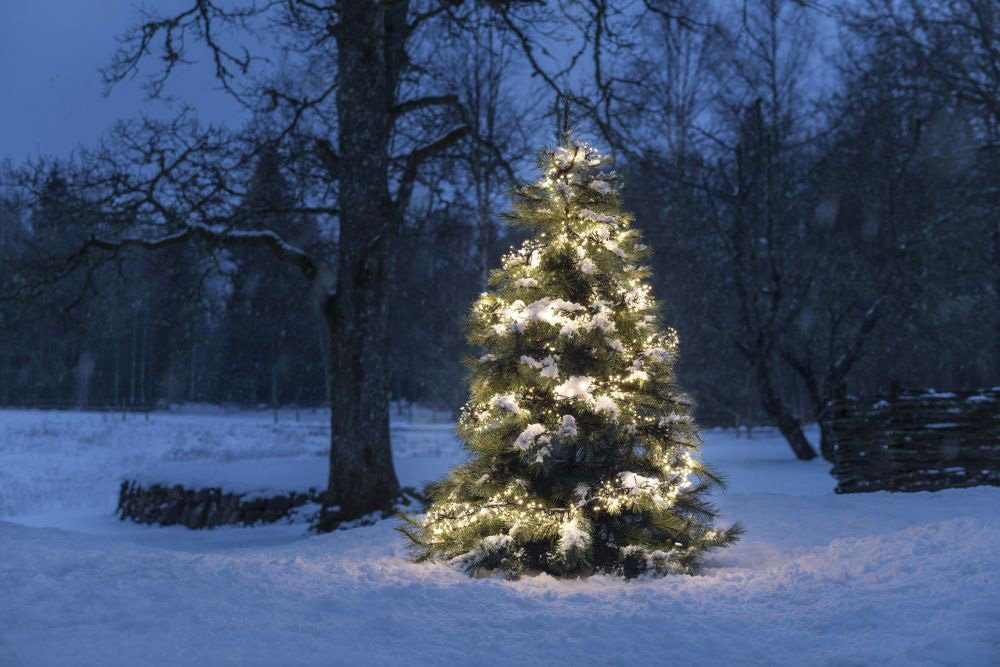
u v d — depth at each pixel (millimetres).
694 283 28078
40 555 6898
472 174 16406
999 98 23000
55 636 4492
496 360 7816
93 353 63219
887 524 9383
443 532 7562
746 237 24766
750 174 26484
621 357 7773
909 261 23859
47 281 15883
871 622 5062
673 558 7273
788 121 25672
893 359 29578
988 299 25609
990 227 24547
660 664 4418
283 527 16188
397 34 15531
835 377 23844
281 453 31188
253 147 15367
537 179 8258
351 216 14625
